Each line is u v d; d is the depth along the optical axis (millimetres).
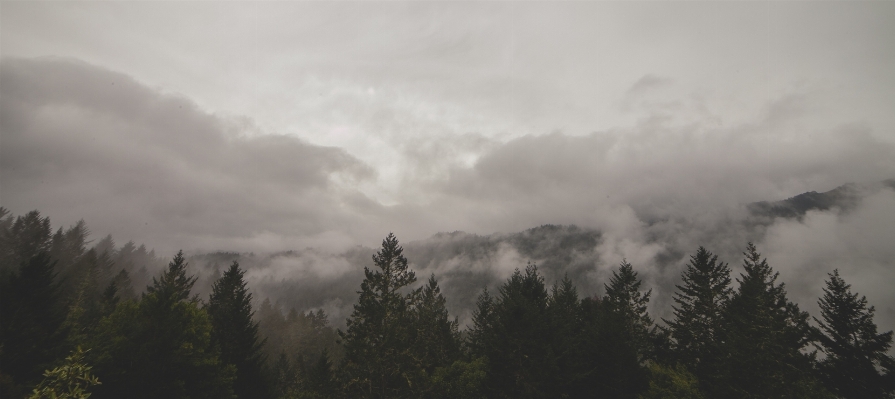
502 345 30906
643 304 45844
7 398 23984
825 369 30859
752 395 24000
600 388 31531
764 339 24938
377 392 31469
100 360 23547
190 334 27328
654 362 39438
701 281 42281
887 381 28547
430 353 51062
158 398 23875
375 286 34094
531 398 29047
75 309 50938
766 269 37375
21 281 29812
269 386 40531
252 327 41031
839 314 31594
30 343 27500
